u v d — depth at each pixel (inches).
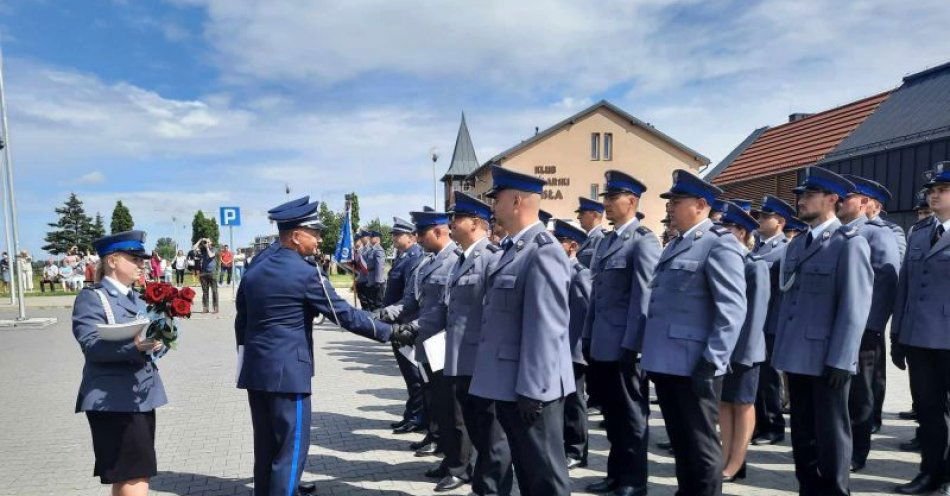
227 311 666.8
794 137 992.2
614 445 167.5
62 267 1040.8
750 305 170.9
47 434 234.5
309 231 145.0
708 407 133.0
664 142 1375.5
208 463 197.3
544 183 128.6
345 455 202.8
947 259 160.7
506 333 121.4
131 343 122.0
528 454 115.5
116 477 124.4
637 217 199.9
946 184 165.0
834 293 143.1
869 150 734.5
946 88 711.1
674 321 139.7
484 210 164.2
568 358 119.3
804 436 148.2
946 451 157.8
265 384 132.9
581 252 229.8
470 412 152.0
